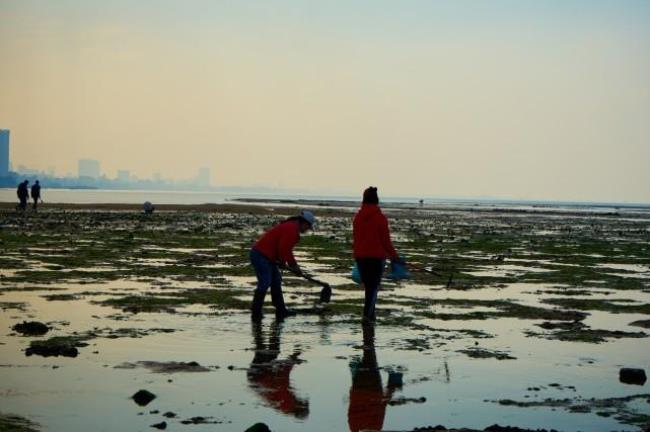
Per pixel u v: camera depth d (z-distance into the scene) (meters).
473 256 28.38
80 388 8.48
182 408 7.82
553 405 8.24
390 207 128.88
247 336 11.81
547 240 40.88
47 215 54.16
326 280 19.88
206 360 10.05
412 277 20.94
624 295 17.77
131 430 7.05
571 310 15.23
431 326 13.12
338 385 8.92
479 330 12.78
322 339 11.73
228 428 7.19
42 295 15.66
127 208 76.19
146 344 10.96
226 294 16.41
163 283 18.16
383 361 10.24
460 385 9.03
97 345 10.82
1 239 30.66
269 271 13.64
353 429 7.25
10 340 11.01
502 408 8.09
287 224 13.86
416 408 8.05
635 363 10.40
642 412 8.03
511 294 17.69
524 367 10.03
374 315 13.84
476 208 138.12
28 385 8.56
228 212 76.56
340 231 46.25
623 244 38.28
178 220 54.59
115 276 19.28
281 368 9.70
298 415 7.68
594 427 7.48
